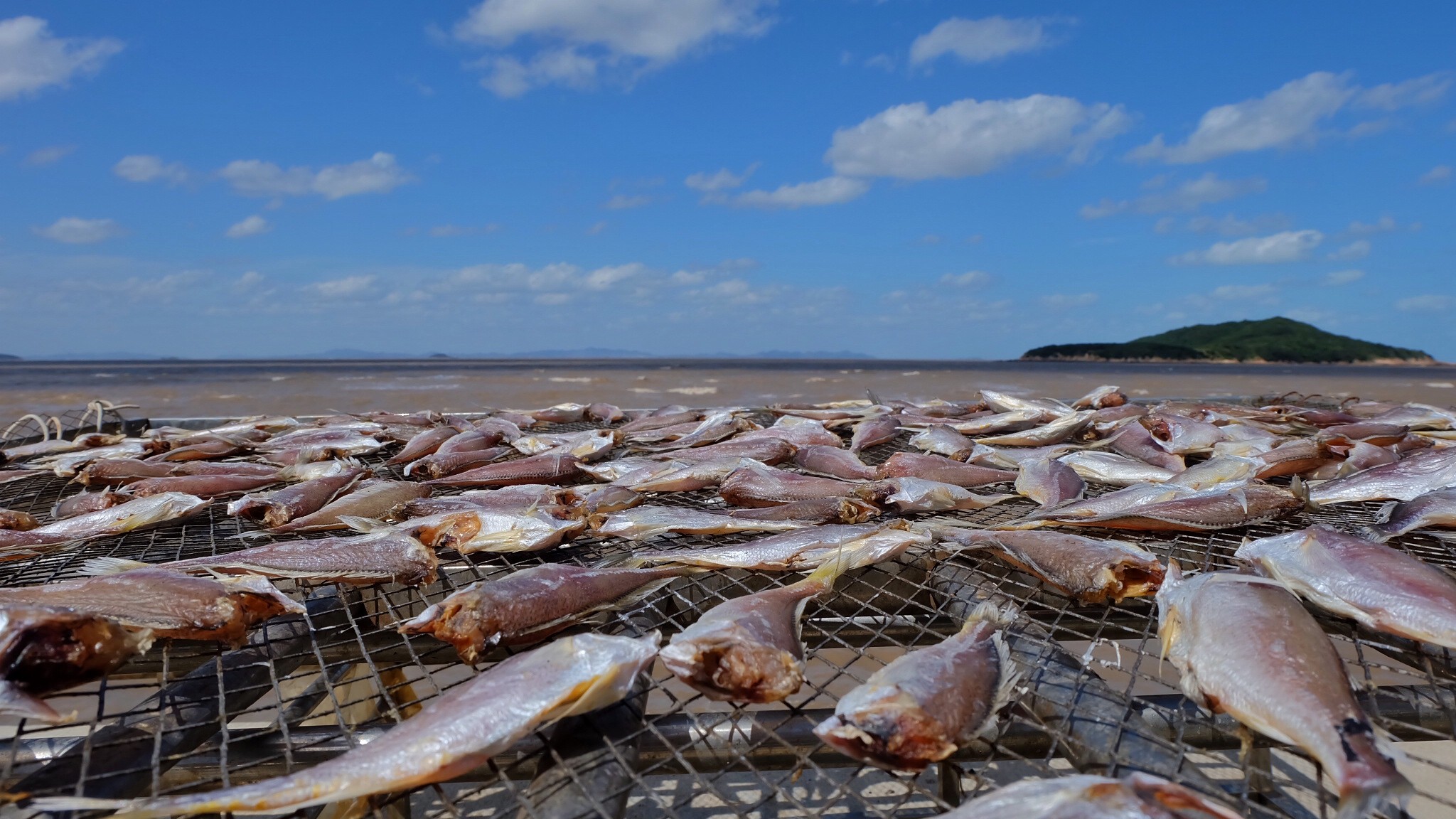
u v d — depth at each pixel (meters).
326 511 0.56
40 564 0.50
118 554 0.52
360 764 0.28
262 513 0.58
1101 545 0.44
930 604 0.45
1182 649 0.35
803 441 0.85
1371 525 0.52
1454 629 0.35
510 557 0.51
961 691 0.32
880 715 0.31
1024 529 0.52
